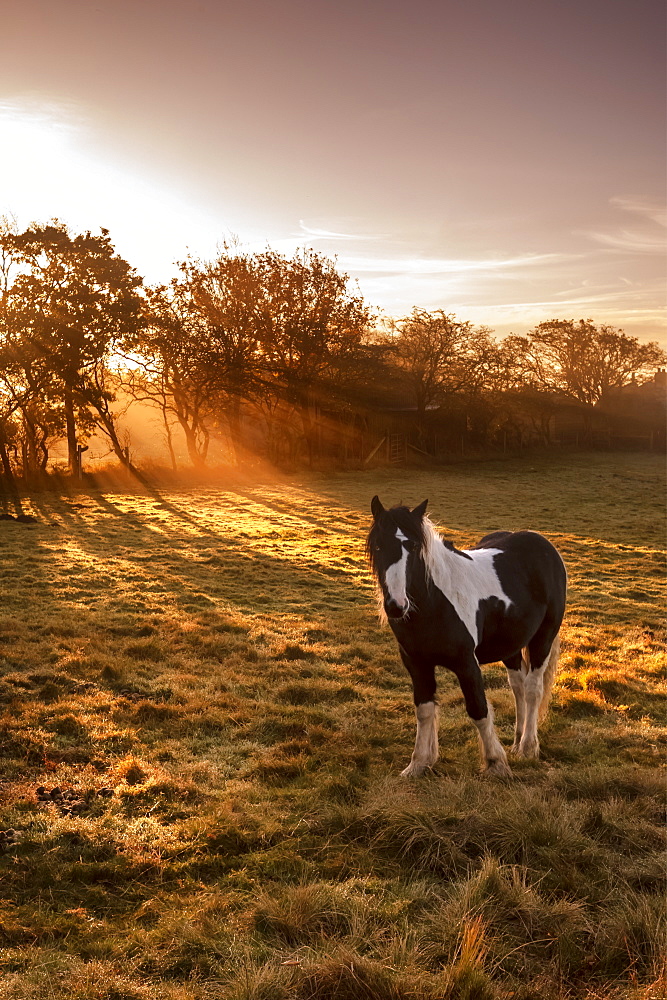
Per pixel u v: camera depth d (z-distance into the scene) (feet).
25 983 10.71
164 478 118.52
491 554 21.17
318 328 138.82
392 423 163.12
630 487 117.70
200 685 26.48
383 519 18.07
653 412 234.58
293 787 18.31
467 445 184.65
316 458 147.95
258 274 135.74
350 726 22.99
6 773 18.49
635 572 53.36
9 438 109.60
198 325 129.90
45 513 78.02
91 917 12.67
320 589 45.52
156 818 16.34
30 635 31.14
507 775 18.72
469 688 18.94
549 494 106.11
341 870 14.17
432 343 167.43
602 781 18.12
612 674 28.58
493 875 13.03
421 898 13.07
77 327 104.32
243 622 35.63
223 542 62.13
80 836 15.25
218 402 133.49
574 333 230.89
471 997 10.32
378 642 33.94
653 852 14.70
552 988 10.75
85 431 117.29
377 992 10.37
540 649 21.72
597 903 12.88
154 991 10.66
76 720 22.00
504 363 183.62
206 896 13.21
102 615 35.68
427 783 17.97
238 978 10.58
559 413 224.12
